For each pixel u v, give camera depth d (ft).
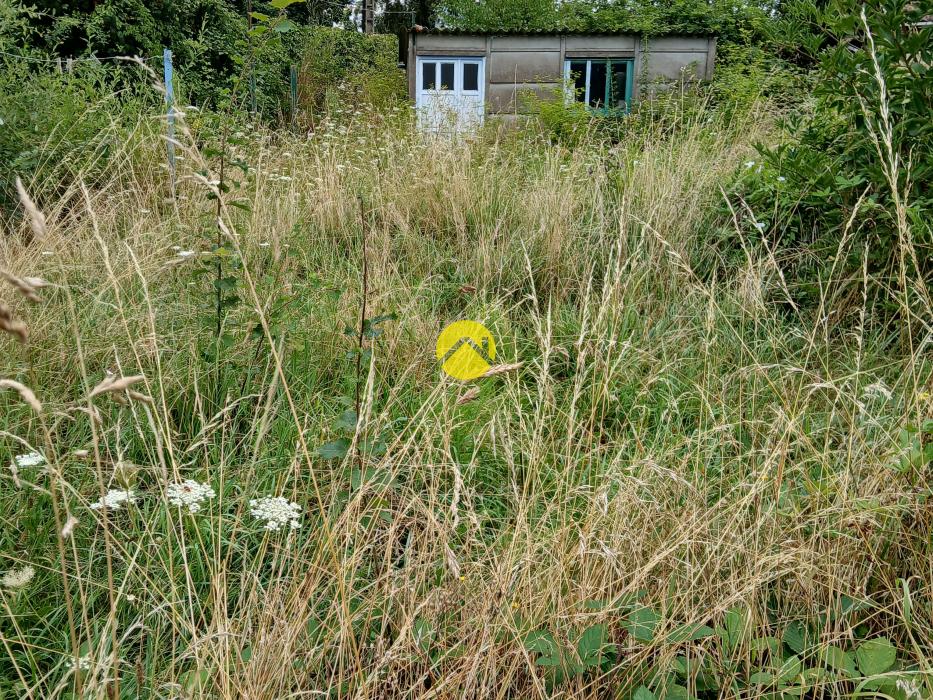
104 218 13.14
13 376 8.25
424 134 22.62
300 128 26.30
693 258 13.89
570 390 9.27
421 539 6.46
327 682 5.40
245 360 9.56
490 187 17.12
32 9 19.48
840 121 12.35
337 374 9.96
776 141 18.40
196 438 7.86
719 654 5.57
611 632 5.72
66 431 8.30
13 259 10.64
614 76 43.45
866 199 11.07
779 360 10.37
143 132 16.56
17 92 17.25
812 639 5.85
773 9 41.14
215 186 5.99
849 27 10.53
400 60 58.65
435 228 15.92
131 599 5.08
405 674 5.56
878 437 7.22
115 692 4.38
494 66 43.09
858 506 6.21
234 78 10.09
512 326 11.89
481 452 8.64
